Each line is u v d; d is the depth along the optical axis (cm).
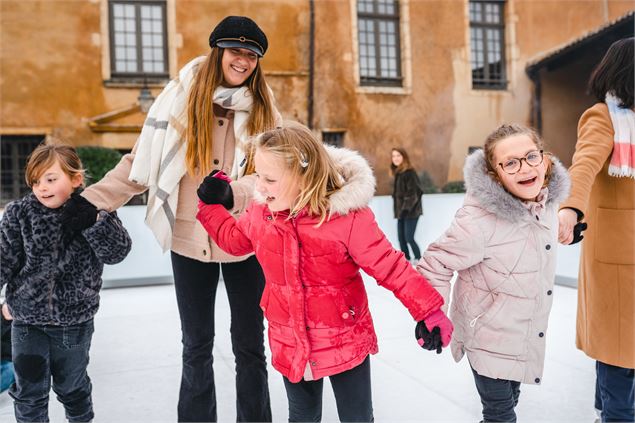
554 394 222
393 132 1042
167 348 296
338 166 146
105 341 310
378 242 141
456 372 253
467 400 219
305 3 988
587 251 186
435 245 159
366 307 152
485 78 1109
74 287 173
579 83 1116
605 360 176
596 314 180
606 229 178
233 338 174
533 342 159
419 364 264
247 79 176
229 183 163
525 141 151
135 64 919
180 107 171
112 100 902
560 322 336
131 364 269
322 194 138
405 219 587
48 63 873
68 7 880
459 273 168
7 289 174
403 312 370
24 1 859
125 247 172
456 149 1073
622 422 175
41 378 170
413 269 144
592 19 1037
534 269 155
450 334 141
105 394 229
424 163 1055
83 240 176
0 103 852
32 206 174
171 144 168
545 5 1081
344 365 144
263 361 174
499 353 158
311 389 151
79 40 886
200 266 170
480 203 154
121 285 483
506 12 1105
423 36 1062
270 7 970
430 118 1063
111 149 877
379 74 1054
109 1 902
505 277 155
